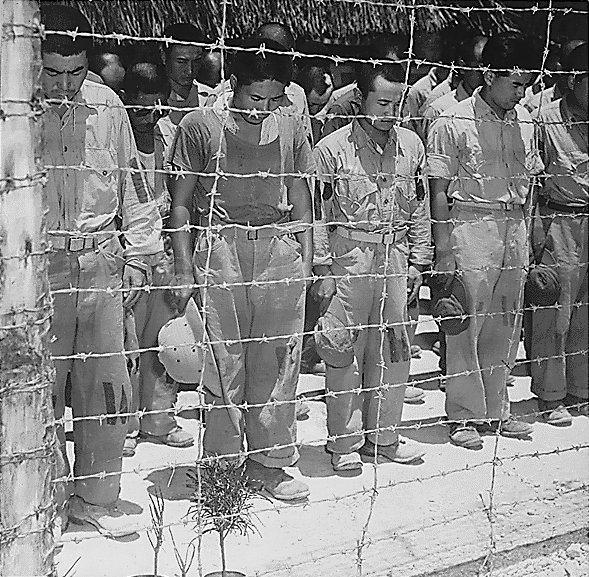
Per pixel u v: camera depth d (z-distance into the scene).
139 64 4.72
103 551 3.74
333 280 4.52
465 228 4.82
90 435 3.87
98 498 3.91
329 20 7.07
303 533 3.95
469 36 6.71
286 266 4.09
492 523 4.00
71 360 3.82
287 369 4.18
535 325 5.42
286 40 4.35
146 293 4.75
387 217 4.50
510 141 4.82
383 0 6.98
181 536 3.88
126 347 4.63
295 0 6.96
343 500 4.28
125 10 6.36
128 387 3.88
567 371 5.65
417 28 7.15
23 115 2.42
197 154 3.96
